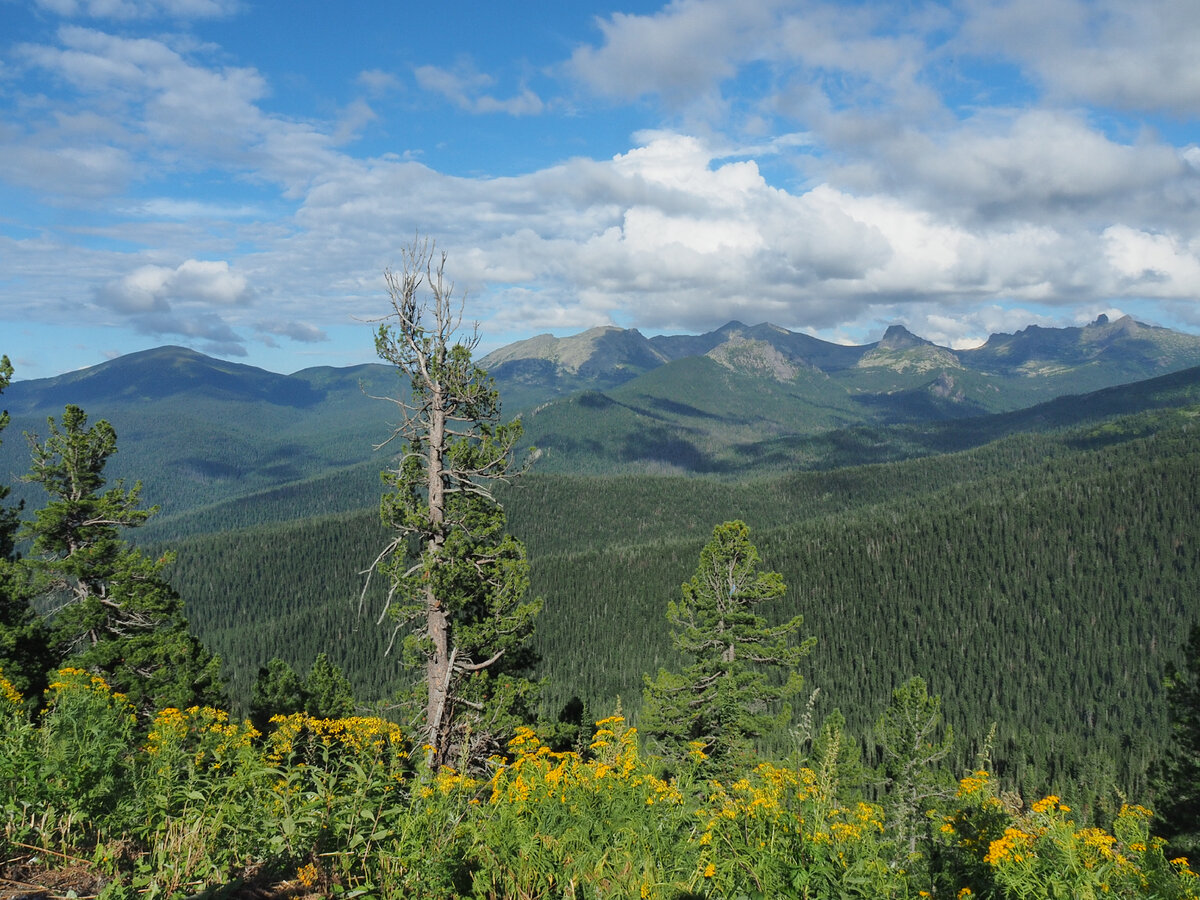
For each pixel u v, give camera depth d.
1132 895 5.83
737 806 6.18
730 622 23.08
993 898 6.12
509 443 16.41
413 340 15.79
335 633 165.12
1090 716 149.12
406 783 6.71
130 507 25.20
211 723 7.48
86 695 6.47
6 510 23.62
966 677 163.62
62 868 4.65
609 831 5.96
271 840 5.14
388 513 15.54
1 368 22.94
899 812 14.45
